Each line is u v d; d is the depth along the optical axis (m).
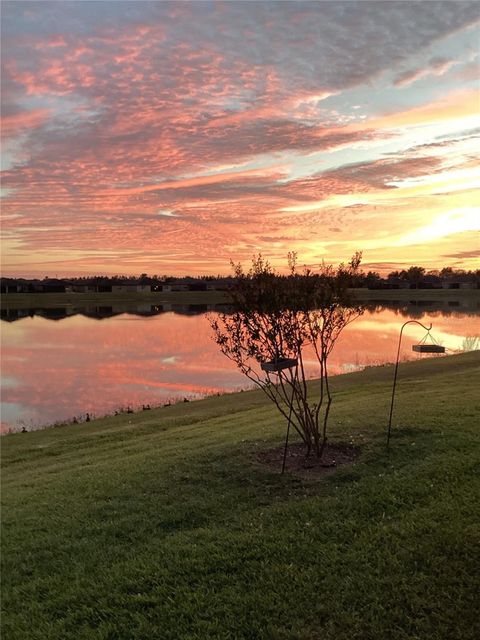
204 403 19.58
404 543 4.57
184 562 4.72
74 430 16.53
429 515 5.00
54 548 5.56
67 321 87.38
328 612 3.82
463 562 4.21
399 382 15.84
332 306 7.12
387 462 6.52
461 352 32.00
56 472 9.61
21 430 19.06
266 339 7.13
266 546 4.80
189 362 36.88
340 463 6.78
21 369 35.31
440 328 56.12
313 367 30.31
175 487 6.75
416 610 3.73
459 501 5.23
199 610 4.03
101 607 4.25
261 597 4.07
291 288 6.92
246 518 5.50
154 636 3.80
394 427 7.96
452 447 6.78
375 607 3.80
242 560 4.66
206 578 4.44
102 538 5.58
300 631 3.64
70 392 27.12
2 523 6.52
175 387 27.52
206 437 10.16
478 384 12.91
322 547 4.69
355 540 4.74
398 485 5.71
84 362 38.28
